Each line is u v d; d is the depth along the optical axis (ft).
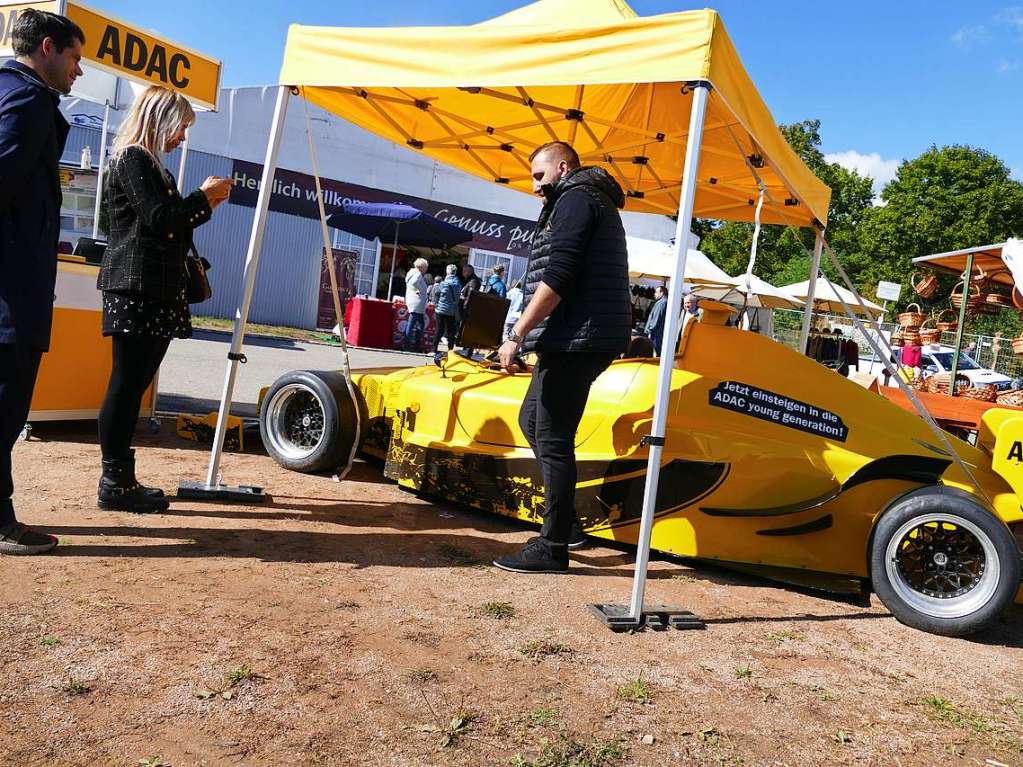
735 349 12.34
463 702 7.08
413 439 14.16
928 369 43.37
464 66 10.94
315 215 61.05
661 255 48.11
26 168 8.49
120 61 16.30
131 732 5.97
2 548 9.06
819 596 11.55
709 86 9.48
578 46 10.09
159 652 7.24
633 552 12.82
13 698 6.21
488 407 13.51
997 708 8.24
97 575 8.82
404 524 12.49
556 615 9.51
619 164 19.24
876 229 143.64
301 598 8.95
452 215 66.08
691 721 7.27
